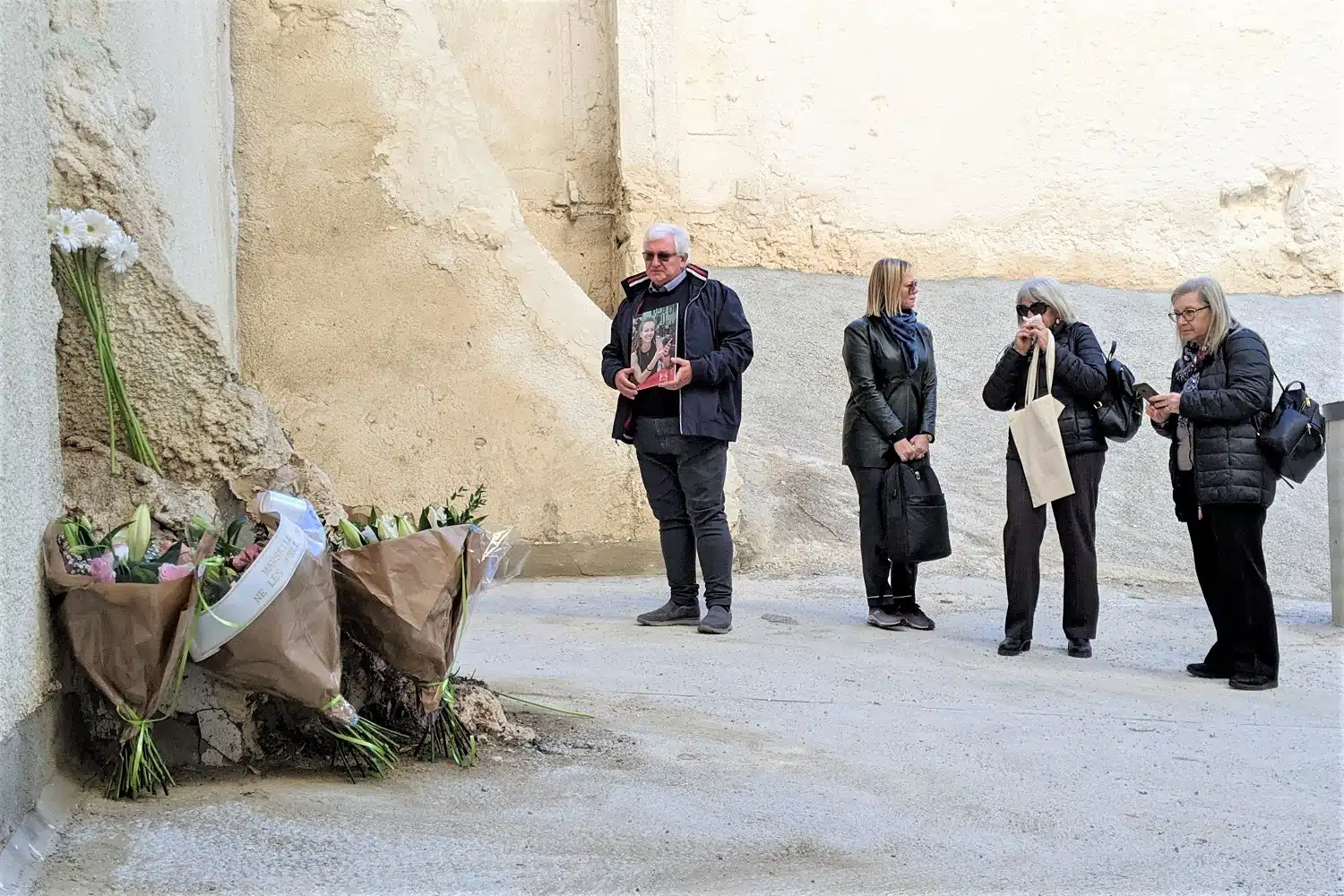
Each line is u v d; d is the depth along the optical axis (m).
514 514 9.07
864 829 3.78
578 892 3.15
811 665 6.08
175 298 4.52
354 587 3.94
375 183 9.42
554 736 4.54
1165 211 16.77
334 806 3.60
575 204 15.06
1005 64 16.47
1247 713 5.58
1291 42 17.00
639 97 14.83
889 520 7.06
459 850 3.36
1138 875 3.49
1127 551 10.18
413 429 9.12
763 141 15.74
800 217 15.84
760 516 9.88
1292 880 3.48
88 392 4.35
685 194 15.45
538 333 9.39
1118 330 14.71
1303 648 7.21
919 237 16.19
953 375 13.31
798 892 3.25
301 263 9.29
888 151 16.12
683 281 6.96
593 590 8.41
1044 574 9.27
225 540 3.96
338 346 9.21
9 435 3.17
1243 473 6.02
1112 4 16.67
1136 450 11.91
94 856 3.13
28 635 3.26
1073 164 16.61
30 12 3.60
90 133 4.32
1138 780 4.45
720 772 4.23
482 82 14.94
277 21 9.49
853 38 15.99
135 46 5.08
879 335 7.13
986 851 3.64
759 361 13.39
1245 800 4.26
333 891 3.05
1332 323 15.94
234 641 3.61
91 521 4.10
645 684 5.53
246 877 3.08
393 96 9.56
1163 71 16.80
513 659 5.95
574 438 9.22
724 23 15.61
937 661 6.37
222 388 4.62
